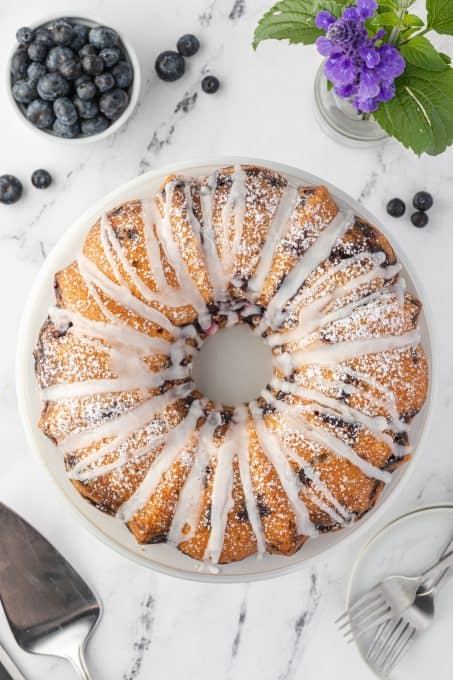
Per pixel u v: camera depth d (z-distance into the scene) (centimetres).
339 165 93
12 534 90
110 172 93
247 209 83
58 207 93
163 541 85
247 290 84
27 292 92
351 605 90
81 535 92
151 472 83
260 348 89
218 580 86
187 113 93
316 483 83
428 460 92
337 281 83
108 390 83
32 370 87
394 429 83
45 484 92
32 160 93
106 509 84
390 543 91
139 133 93
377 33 82
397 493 86
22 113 90
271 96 94
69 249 86
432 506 90
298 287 83
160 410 84
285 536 83
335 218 84
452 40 94
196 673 92
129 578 92
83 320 83
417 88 85
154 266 83
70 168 93
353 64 81
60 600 91
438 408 93
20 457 92
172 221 83
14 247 92
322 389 83
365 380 83
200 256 83
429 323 86
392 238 87
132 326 83
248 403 87
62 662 91
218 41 94
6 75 89
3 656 91
